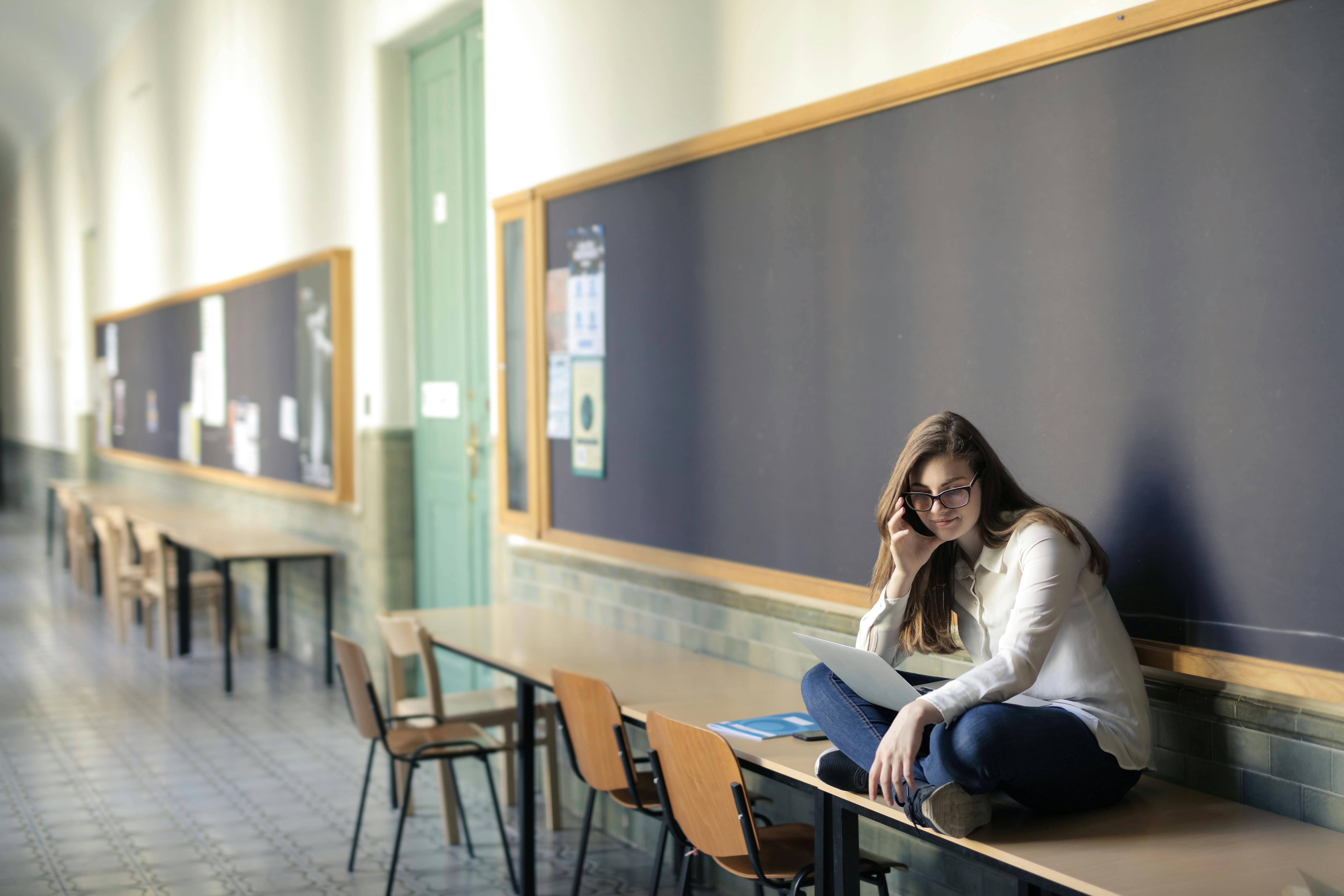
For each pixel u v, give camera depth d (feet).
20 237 58.23
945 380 9.75
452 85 20.03
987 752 6.78
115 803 15.79
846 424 10.80
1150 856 6.54
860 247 10.58
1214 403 7.73
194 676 23.80
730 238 12.24
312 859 13.69
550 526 15.88
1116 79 8.31
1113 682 7.45
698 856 12.93
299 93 24.85
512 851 14.02
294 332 25.35
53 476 52.37
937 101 9.75
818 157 11.04
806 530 11.32
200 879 13.06
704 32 12.64
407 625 13.83
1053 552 7.38
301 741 18.95
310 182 24.44
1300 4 7.21
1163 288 8.03
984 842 6.77
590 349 14.79
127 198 39.83
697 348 12.82
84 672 24.16
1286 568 7.34
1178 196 7.92
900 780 6.86
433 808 15.67
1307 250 7.20
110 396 43.27
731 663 12.26
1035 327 8.95
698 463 12.86
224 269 30.22
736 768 8.48
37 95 49.39
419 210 21.42
